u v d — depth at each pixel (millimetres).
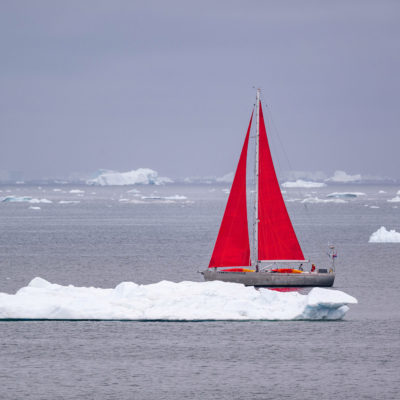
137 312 191375
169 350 167500
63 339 174250
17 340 173375
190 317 190250
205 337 176875
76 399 140000
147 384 147500
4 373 153000
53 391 143750
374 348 170875
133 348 168625
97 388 145375
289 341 175125
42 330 181000
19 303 192500
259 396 142375
